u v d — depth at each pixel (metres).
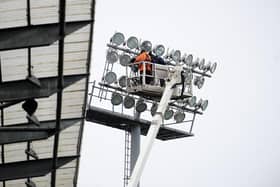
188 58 75.88
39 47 41.97
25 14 39.25
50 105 48.06
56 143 46.00
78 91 46.97
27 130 43.75
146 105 71.00
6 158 52.69
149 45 71.00
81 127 51.62
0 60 42.09
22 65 42.88
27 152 49.34
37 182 58.31
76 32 41.56
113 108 72.44
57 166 52.22
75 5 38.81
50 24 38.47
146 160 55.00
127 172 74.38
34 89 42.41
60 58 38.66
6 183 56.56
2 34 38.41
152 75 66.44
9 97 42.22
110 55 68.88
